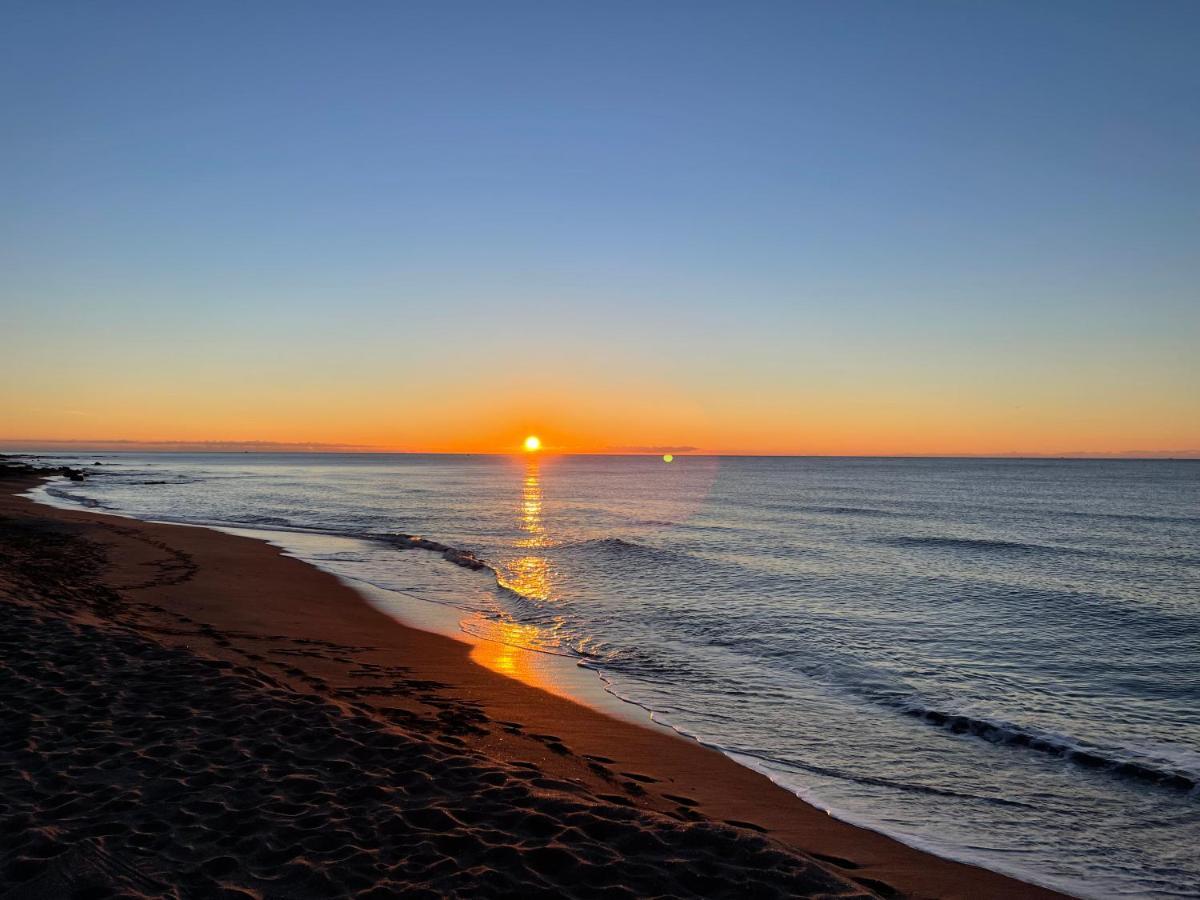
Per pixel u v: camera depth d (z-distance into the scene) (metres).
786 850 5.21
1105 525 40.34
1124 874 6.09
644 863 4.94
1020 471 157.12
